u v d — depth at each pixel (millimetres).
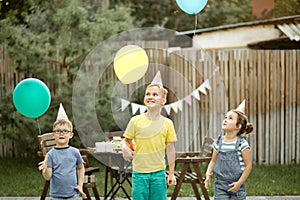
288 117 7832
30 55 7680
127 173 5254
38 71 7707
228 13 13875
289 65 7805
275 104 7840
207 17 13766
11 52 7730
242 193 4289
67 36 7703
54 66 7816
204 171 7328
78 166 4250
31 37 7602
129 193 6223
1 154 8312
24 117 7527
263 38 8664
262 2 11172
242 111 4598
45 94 4500
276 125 7852
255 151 7859
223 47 8781
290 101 7824
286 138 7832
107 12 8359
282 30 8234
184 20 13750
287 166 7652
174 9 13688
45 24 7922
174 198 5062
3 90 8086
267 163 7848
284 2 10875
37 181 6859
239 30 8727
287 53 7797
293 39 7840
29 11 8977
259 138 7848
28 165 7836
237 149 4277
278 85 7840
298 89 7809
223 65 7879
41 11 8086
